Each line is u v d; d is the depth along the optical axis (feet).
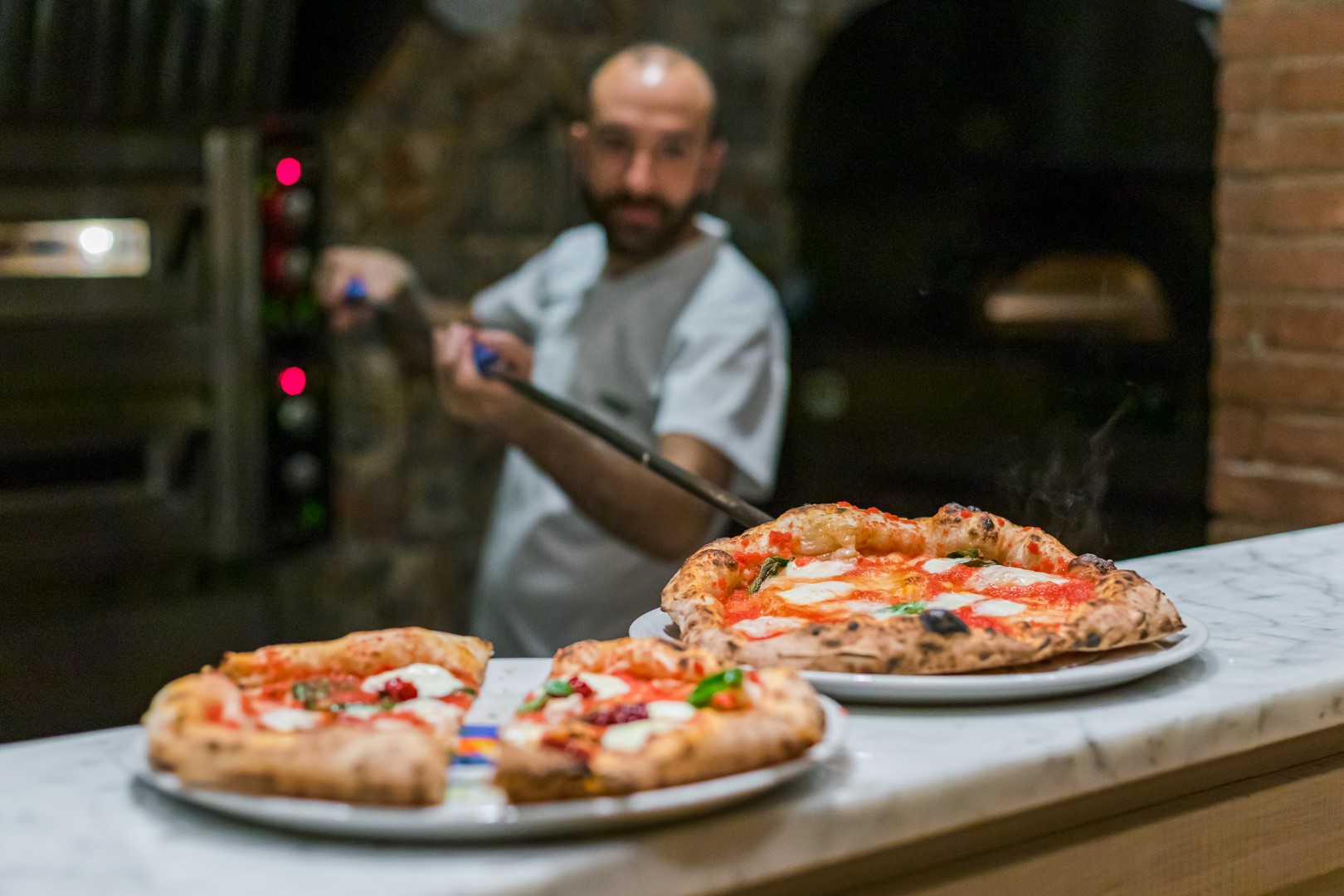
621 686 2.39
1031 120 8.84
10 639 7.77
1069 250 8.82
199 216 8.55
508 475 8.29
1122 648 2.89
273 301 8.89
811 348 10.52
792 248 11.16
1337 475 6.12
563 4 10.32
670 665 2.43
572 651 2.50
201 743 2.08
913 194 9.75
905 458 10.02
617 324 7.73
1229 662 3.03
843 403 10.39
